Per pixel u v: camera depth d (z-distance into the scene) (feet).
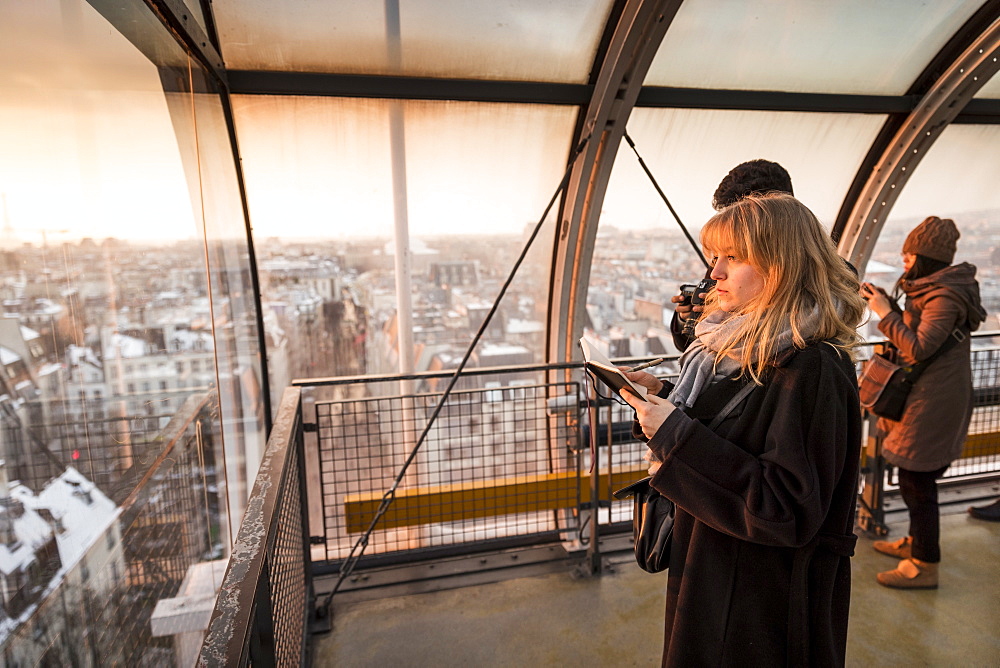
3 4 3.91
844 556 3.90
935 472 8.70
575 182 10.76
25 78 4.11
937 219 8.32
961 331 8.27
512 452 11.62
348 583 9.66
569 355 12.11
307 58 9.18
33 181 4.19
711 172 11.84
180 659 6.29
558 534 10.96
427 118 10.24
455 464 11.70
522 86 9.70
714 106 10.59
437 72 9.70
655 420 3.79
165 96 6.75
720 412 3.92
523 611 8.87
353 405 11.37
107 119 5.36
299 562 7.94
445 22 8.93
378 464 11.61
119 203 5.53
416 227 11.18
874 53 10.46
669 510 4.52
